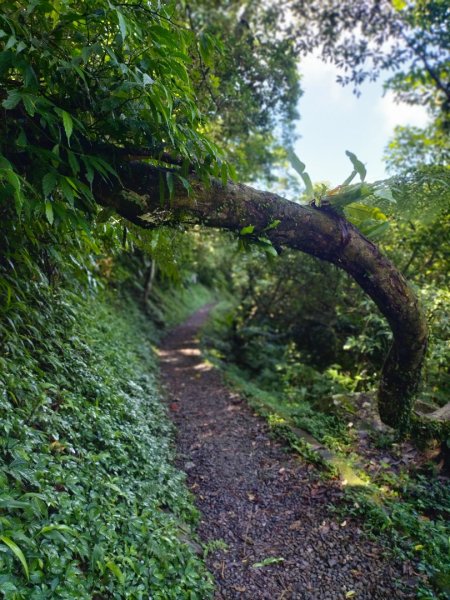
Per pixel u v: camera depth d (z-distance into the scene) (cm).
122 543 245
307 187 304
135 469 337
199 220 265
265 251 285
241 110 649
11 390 262
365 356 738
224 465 466
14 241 289
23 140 186
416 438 465
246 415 612
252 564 316
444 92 901
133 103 209
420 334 363
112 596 210
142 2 206
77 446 290
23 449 225
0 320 285
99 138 224
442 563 302
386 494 404
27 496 203
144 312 1260
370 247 317
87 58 177
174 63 207
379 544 332
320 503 393
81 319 491
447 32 767
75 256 366
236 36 695
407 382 395
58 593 176
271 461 479
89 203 221
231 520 371
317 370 862
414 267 661
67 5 192
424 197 338
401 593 286
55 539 199
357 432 541
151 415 491
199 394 719
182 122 238
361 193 290
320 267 835
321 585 298
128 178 234
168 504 335
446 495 396
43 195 204
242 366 1028
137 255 1179
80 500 239
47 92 208
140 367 655
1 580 162
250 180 929
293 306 983
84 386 374
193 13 699
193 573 265
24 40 177
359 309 776
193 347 1121
